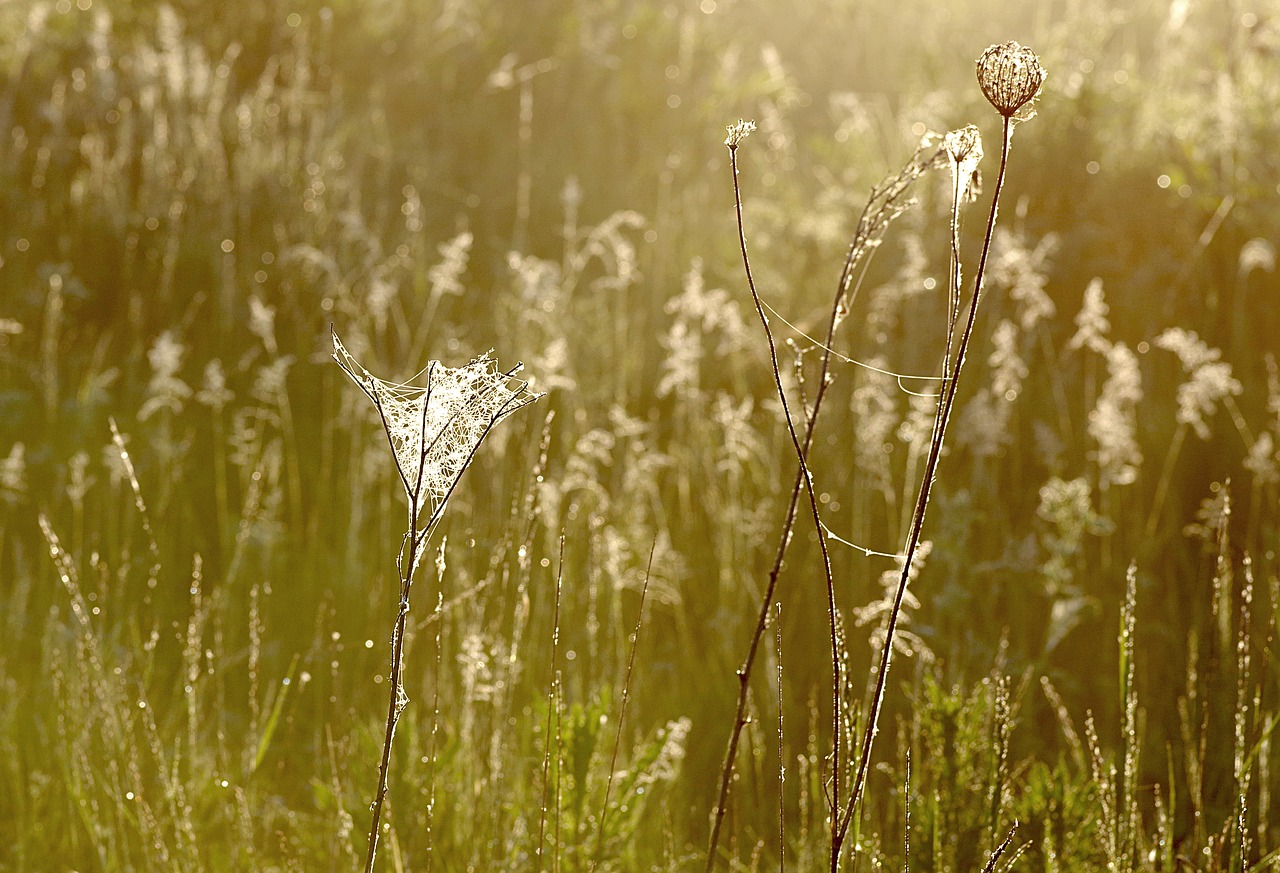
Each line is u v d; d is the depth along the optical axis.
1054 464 4.04
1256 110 5.12
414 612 3.29
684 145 6.75
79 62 6.63
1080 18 6.32
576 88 7.12
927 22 8.31
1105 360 4.62
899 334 4.93
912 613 3.57
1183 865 2.33
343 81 6.96
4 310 5.12
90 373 4.57
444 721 2.85
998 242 4.23
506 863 2.42
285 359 4.21
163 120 5.65
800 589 3.75
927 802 2.41
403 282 5.28
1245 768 2.30
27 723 3.18
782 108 7.13
